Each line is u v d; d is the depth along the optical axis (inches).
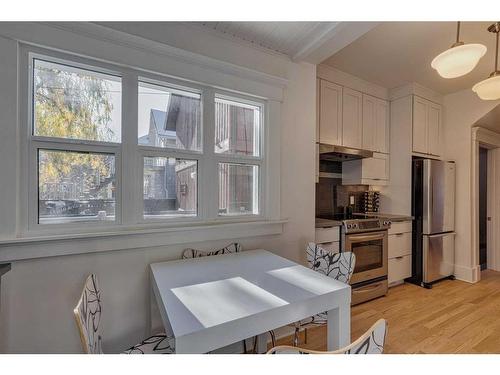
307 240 90.6
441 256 129.3
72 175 57.9
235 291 45.9
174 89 70.7
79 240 55.9
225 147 78.5
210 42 72.7
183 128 71.7
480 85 70.2
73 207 57.9
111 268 59.9
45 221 55.2
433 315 95.6
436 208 126.9
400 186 133.2
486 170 156.7
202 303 41.2
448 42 90.1
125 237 60.7
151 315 63.3
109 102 61.8
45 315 53.7
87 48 56.4
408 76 120.7
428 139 135.4
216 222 75.4
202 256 70.1
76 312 36.2
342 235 103.3
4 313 50.3
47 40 52.8
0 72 49.4
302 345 77.5
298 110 89.1
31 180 53.4
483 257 155.6
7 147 50.1
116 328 60.2
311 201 91.8
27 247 51.3
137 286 62.7
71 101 58.2
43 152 55.1
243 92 77.6
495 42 87.8
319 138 111.0
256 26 71.9
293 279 51.9
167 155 68.6
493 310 99.6
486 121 134.6
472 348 75.0
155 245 64.3
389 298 111.0
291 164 87.4
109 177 61.5
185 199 71.6
